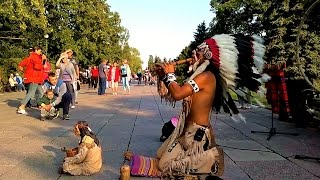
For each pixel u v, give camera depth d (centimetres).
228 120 1077
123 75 2388
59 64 1242
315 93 984
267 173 554
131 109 1369
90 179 520
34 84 1222
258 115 1208
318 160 621
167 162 348
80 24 4716
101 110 1333
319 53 1992
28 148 700
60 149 693
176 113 1246
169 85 349
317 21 1933
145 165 519
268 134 866
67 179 520
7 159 620
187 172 341
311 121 961
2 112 1256
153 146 720
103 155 648
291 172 559
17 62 2861
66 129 913
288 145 746
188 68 376
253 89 369
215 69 361
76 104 1554
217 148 354
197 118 352
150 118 1125
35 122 1026
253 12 2630
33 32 3416
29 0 2206
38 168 570
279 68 905
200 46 364
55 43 4309
